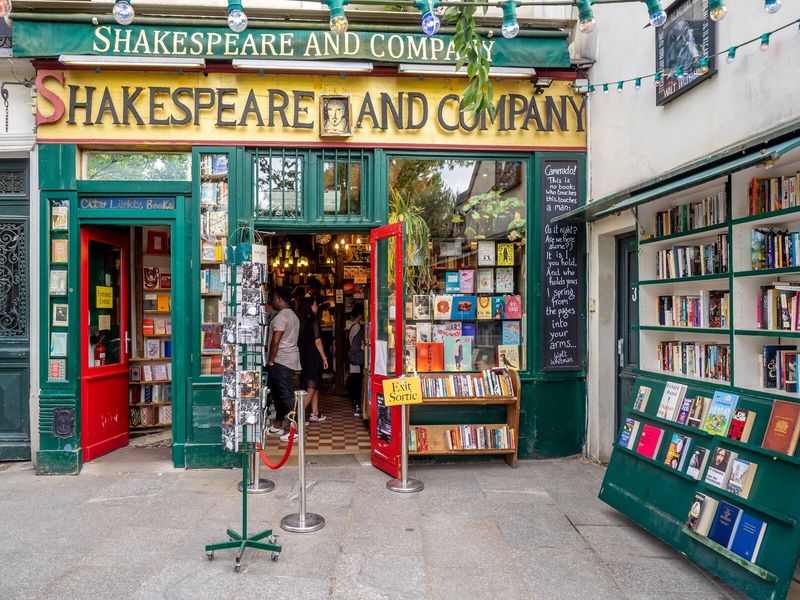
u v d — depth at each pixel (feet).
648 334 15.06
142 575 10.73
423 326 18.62
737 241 11.75
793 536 8.96
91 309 18.34
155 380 21.88
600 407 18.15
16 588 10.23
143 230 22.06
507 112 18.44
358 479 16.42
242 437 11.68
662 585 10.57
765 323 11.30
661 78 14.52
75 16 16.44
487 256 18.90
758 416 10.50
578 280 18.72
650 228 15.31
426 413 18.02
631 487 13.17
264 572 10.87
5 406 17.79
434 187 18.66
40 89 16.83
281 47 17.07
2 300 17.69
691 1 13.48
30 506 14.25
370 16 17.38
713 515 10.61
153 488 15.58
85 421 17.71
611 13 17.34
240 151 17.58
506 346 18.89
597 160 18.16
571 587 10.47
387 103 17.92
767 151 9.40
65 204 17.28
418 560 11.44
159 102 17.31
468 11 10.40
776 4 9.80
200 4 17.30
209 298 17.79
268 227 17.92
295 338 22.34
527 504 14.56
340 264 33.58
